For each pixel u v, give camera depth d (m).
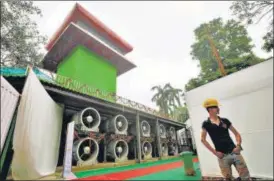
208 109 4.56
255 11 17.16
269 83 4.69
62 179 7.00
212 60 31.42
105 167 11.58
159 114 21.45
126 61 25.58
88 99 12.20
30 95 6.98
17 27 16.31
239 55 30.33
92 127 12.65
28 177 6.36
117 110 15.41
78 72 19.22
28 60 17.50
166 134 21.27
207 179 5.46
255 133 4.78
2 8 15.35
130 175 7.75
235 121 5.22
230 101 5.41
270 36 17.03
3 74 8.27
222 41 32.91
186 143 24.02
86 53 21.42
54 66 24.69
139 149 14.80
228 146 4.11
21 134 6.39
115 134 14.13
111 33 25.17
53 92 10.54
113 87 23.56
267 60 4.81
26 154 6.40
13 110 6.67
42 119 8.02
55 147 9.98
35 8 17.14
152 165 11.80
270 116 4.58
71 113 13.86
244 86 5.18
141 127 16.95
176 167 9.66
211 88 5.92
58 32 22.72
